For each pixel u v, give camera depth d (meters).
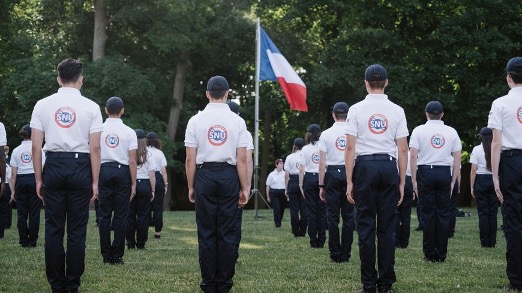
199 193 6.02
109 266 7.98
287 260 8.71
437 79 28.25
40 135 5.84
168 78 31.05
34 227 10.22
